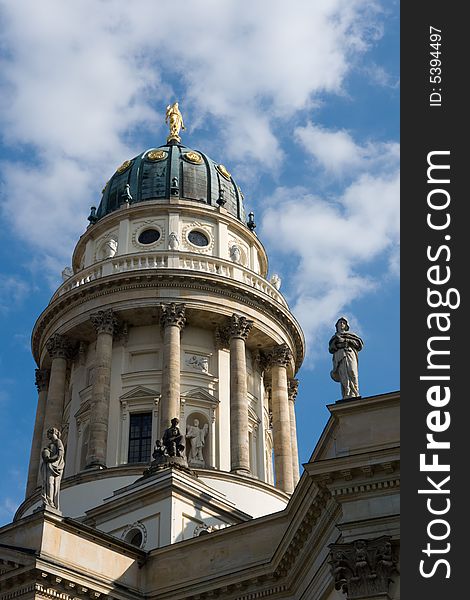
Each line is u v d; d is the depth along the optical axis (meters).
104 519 53.41
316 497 36.03
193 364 65.94
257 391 68.56
